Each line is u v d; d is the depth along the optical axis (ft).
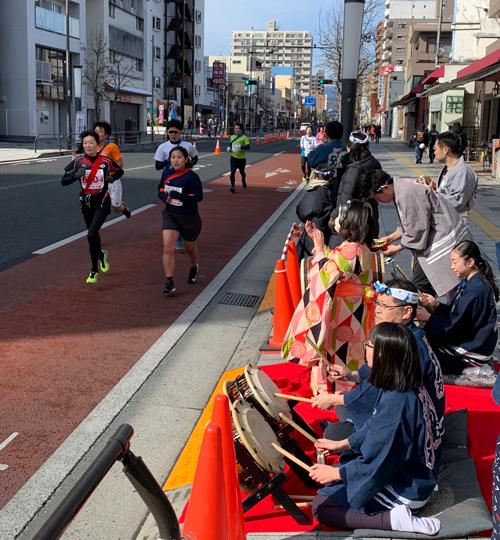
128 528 11.64
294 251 23.06
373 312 15.64
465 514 10.77
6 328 21.27
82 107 166.81
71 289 26.22
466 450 12.81
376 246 19.33
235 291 26.86
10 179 65.26
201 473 8.69
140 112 210.59
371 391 10.61
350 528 10.79
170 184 24.86
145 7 207.51
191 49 260.83
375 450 10.03
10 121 147.23
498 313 22.12
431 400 10.71
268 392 11.91
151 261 31.58
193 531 8.65
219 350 20.20
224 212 49.24
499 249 11.02
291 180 75.92
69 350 19.54
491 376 16.96
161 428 15.15
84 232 38.52
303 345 15.29
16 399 16.10
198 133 263.08
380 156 113.19
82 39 165.58
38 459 13.47
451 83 80.94
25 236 36.63
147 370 18.24
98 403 16.11
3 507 11.90
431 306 17.24
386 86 324.80
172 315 23.32
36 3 146.41
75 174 25.88
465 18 111.86
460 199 20.67
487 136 101.81
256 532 10.99
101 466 6.48
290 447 12.25
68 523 5.81
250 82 205.98
